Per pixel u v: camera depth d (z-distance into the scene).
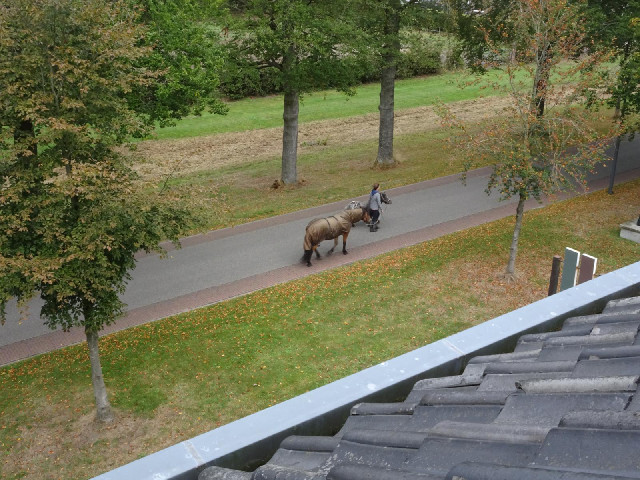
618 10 26.44
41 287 11.54
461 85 19.23
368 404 3.14
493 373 3.12
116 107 11.47
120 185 10.75
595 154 17.28
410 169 29.62
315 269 19.45
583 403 2.32
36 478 11.70
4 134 10.53
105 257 10.85
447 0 27.25
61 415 13.30
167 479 2.73
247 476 2.63
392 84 28.92
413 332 15.95
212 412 13.30
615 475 1.65
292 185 27.53
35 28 10.73
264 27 22.42
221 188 27.59
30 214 11.12
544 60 17.17
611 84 21.88
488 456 2.11
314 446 2.83
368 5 25.88
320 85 25.81
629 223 21.19
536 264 19.34
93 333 12.41
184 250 21.16
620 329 3.28
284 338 15.80
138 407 13.48
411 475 2.11
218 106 21.83
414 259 19.81
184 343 15.66
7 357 15.31
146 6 20.33
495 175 17.44
